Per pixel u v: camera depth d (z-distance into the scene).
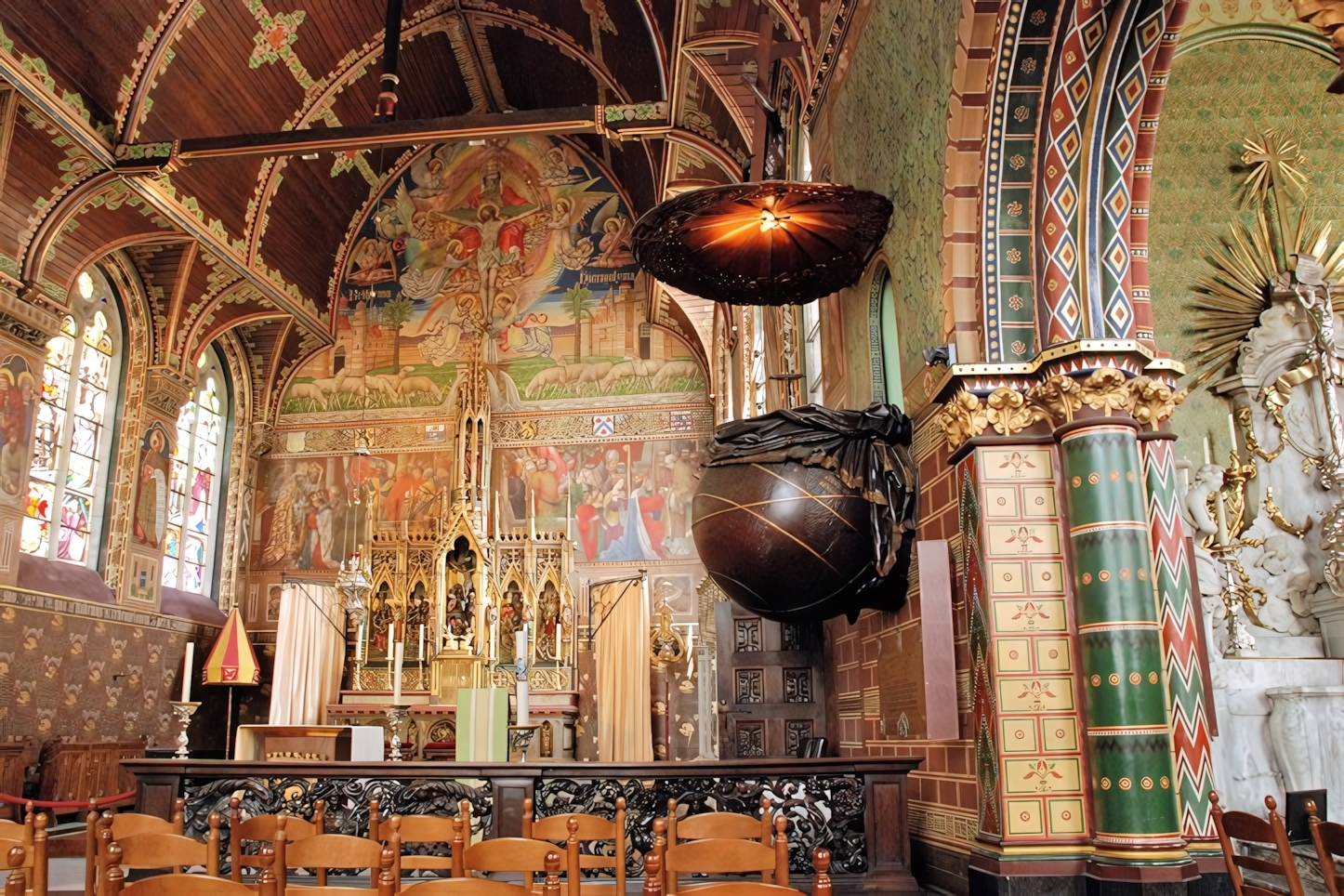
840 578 8.52
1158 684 6.73
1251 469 10.14
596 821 6.11
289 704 19.16
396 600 20.03
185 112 16.55
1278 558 10.11
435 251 23.22
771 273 9.66
